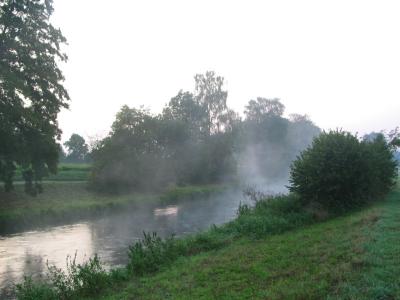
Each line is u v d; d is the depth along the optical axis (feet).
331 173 62.69
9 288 44.52
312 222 58.59
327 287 27.43
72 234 84.12
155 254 44.37
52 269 52.80
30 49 107.24
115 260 56.75
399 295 24.08
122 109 170.60
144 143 171.53
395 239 36.45
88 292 36.42
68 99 117.39
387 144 87.81
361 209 61.82
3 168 108.88
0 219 93.81
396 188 90.94
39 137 111.14
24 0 106.32
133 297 33.04
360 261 31.17
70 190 142.20
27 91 98.27
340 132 67.10
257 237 51.44
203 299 29.19
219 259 41.11
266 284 30.86
